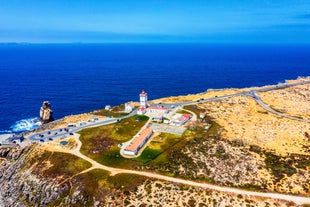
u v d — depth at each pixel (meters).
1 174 141.62
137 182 117.81
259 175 122.19
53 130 167.88
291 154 138.75
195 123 172.50
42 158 139.00
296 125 174.00
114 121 179.00
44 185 124.69
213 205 106.06
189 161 130.50
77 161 133.25
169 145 144.62
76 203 114.56
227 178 120.31
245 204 105.88
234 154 136.50
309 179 118.56
